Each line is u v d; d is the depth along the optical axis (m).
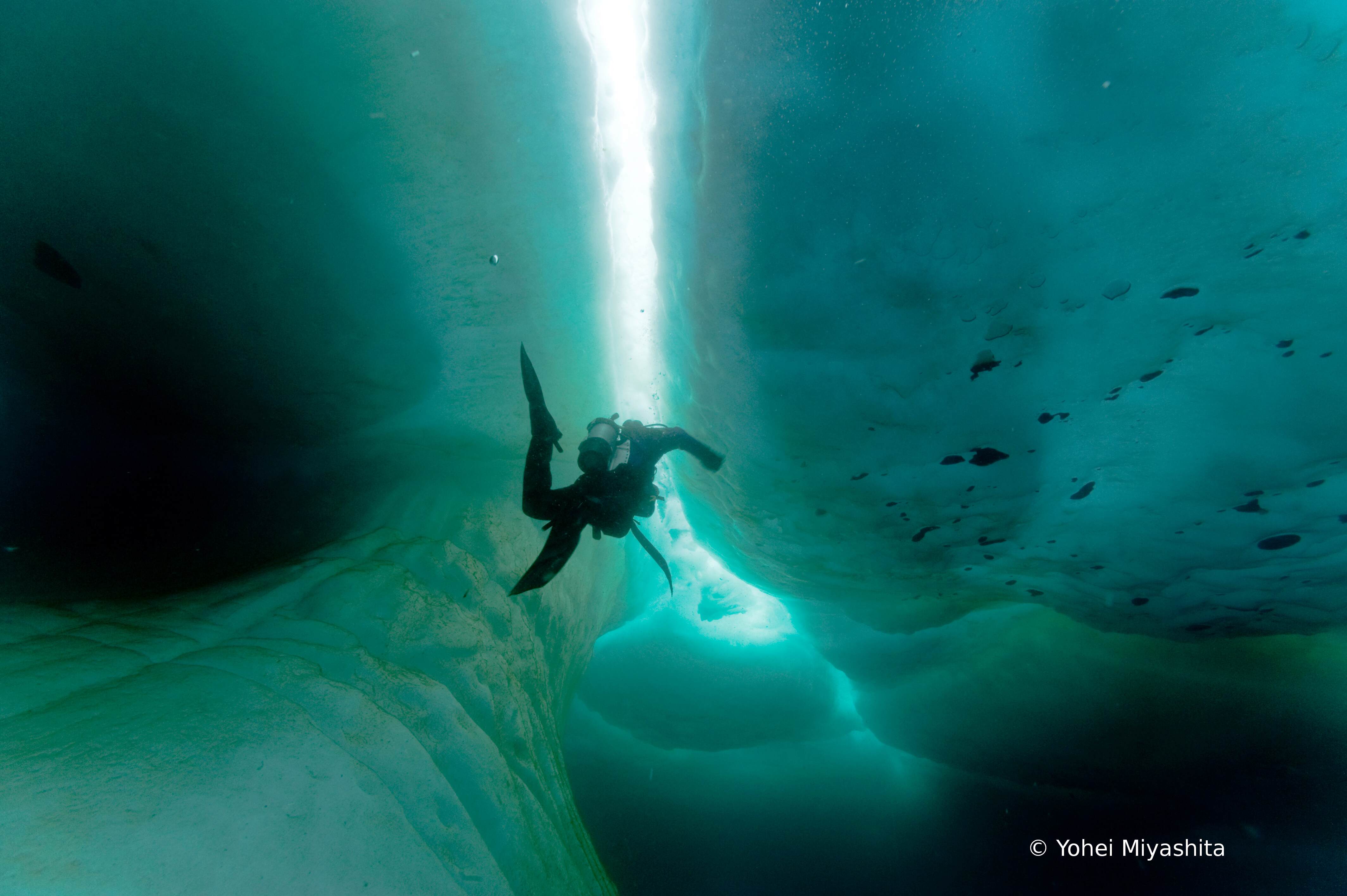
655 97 3.54
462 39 2.92
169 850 1.65
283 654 2.71
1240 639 5.78
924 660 7.25
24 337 4.11
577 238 4.17
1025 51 2.44
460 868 2.43
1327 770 6.09
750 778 9.44
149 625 2.91
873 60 2.58
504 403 4.75
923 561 5.46
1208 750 6.43
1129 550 4.61
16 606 3.17
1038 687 6.77
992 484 4.38
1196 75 2.36
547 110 3.44
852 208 3.03
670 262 4.16
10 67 2.69
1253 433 3.55
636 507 2.80
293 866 1.84
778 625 8.30
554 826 3.50
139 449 5.02
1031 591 5.66
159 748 1.96
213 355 4.12
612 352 5.47
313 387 4.32
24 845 1.50
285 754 2.15
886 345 3.60
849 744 9.27
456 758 2.90
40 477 4.45
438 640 3.39
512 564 4.53
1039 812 8.07
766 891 9.20
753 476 5.00
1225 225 2.76
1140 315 3.20
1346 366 3.12
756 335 3.77
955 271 3.16
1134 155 2.62
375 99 2.91
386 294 3.71
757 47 2.66
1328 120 2.36
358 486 4.84
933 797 8.91
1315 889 6.59
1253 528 4.07
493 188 3.51
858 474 4.54
